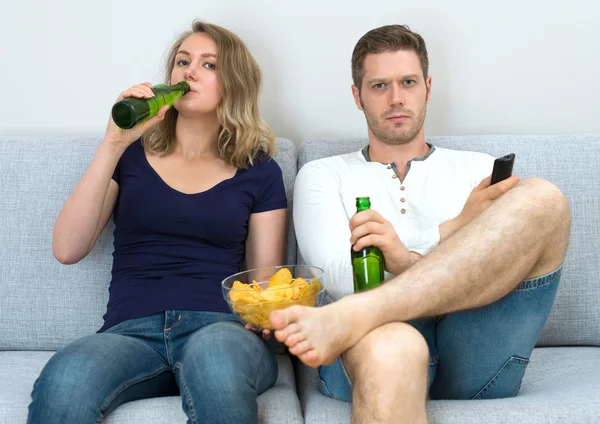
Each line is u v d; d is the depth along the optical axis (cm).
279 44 207
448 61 207
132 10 205
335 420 123
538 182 129
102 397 123
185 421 124
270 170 172
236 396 117
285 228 173
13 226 174
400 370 110
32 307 171
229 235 164
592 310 170
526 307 131
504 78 208
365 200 137
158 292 154
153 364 140
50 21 205
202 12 206
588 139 180
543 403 123
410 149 168
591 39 206
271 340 139
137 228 161
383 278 137
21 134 207
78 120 208
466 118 209
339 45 207
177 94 162
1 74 207
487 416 120
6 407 128
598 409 121
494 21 206
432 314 123
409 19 206
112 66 207
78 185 158
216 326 134
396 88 164
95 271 172
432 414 121
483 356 134
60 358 126
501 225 124
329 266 152
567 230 130
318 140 188
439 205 162
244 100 172
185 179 167
